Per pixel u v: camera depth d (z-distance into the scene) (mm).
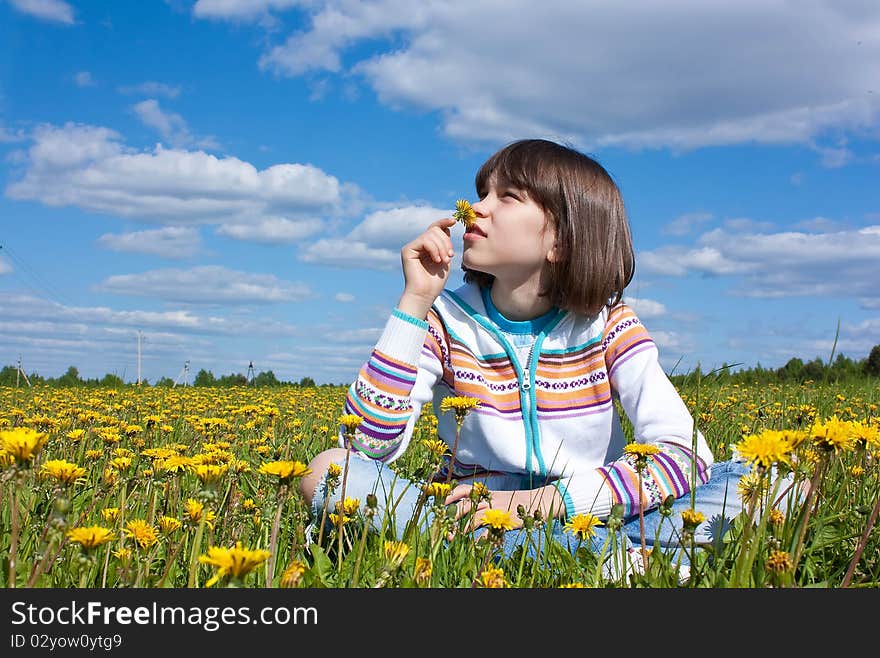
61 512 1557
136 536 1803
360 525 2197
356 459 2434
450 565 1941
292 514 2410
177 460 2312
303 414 6855
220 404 8422
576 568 1927
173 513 2455
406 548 1654
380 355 2666
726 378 8594
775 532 1967
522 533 2223
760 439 1605
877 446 2459
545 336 2891
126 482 2459
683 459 2441
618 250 2842
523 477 2844
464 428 2898
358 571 1764
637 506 2322
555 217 2750
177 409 7223
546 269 2828
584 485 2340
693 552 1786
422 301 2730
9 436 1528
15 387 12508
